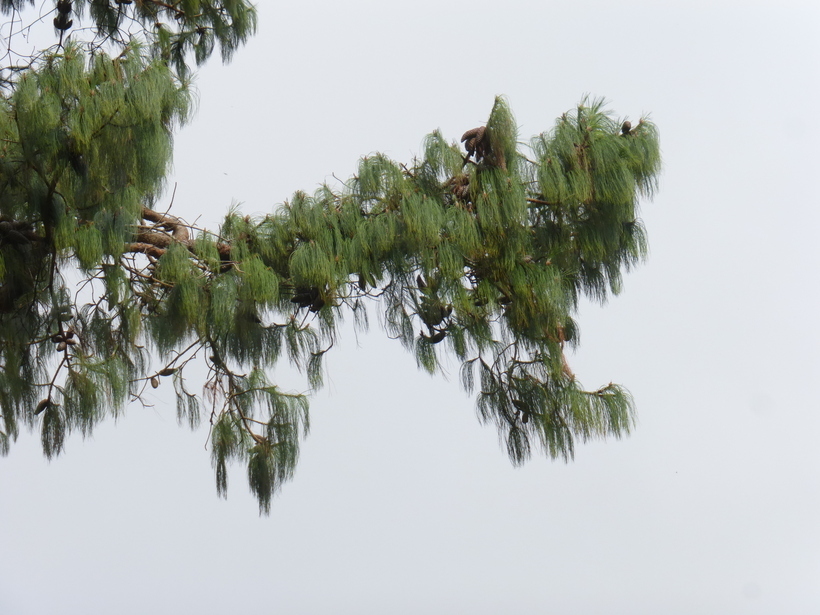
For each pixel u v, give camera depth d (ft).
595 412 33.58
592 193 32.14
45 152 30.48
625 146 32.32
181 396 37.37
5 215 33.40
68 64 30.68
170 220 37.88
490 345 34.24
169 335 34.55
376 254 32.65
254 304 34.06
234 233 34.63
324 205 33.71
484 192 31.60
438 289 32.73
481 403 34.83
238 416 37.45
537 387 33.78
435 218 31.40
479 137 32.94
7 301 33.83
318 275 32.14
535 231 33.30
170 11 47.85
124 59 32.12
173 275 32.65
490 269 32.86
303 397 37.11
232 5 48.19
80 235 31.24
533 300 32.17
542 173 31.53
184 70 47.91
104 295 35.29
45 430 35.65
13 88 32.48
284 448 36.78
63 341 35.60
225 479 37.11
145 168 32.22
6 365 35.65
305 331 36.76
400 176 32.22
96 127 30.60
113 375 35.32
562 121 32.22
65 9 42.73
